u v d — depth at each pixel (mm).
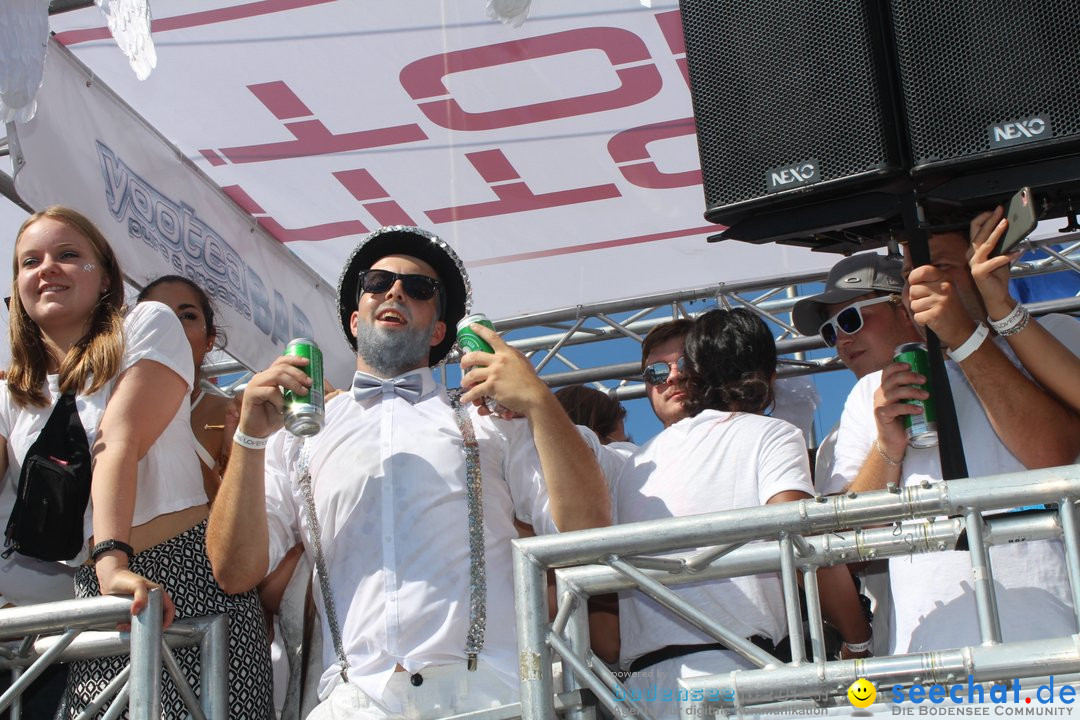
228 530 3352
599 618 3846
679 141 5586
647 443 3795
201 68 5176
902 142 3219
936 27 3172
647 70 5281
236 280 5641
